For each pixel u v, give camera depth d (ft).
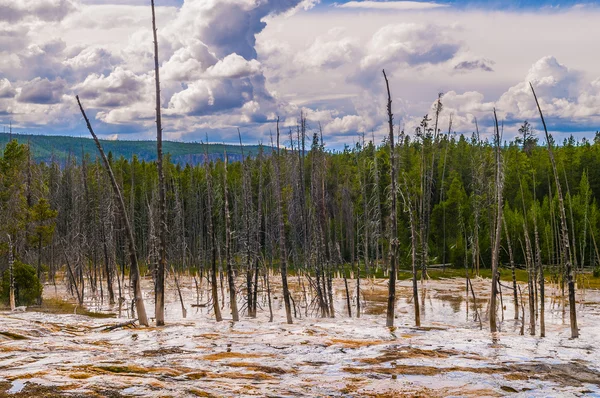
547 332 100.78
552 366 54.70
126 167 353.72
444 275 227.20
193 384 45.01
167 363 53.11
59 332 74.64
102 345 64.28
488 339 70.79
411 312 139.23
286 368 52.75
